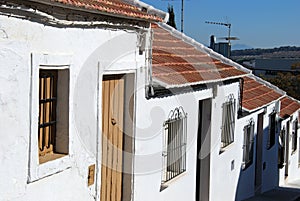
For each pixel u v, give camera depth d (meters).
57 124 5.03
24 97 4.22
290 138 18.34
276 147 16.30
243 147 12.64
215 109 9.90
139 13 6.07
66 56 4.81
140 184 6.88
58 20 4.59
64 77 4.96
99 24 5.36
